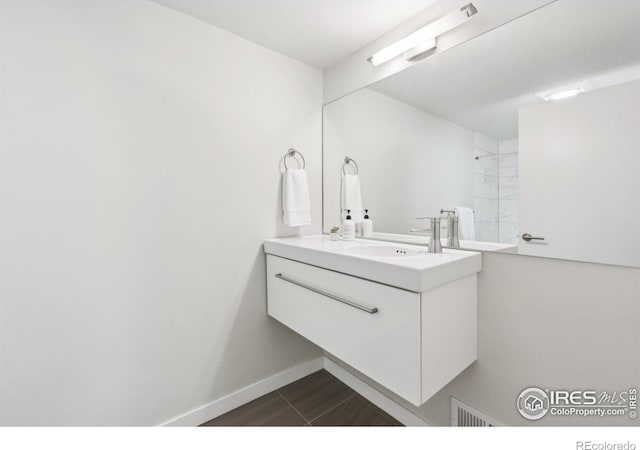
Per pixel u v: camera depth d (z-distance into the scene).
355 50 1.90
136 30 1.41
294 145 2.01
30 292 1.20
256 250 1.86
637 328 0.98
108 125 1.35
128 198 1.41
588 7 1.05
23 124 1.17
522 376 1.25
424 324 1.08
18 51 1.16
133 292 1.44
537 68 1.17
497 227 1.31
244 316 1.82
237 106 1.74
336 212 2.08
